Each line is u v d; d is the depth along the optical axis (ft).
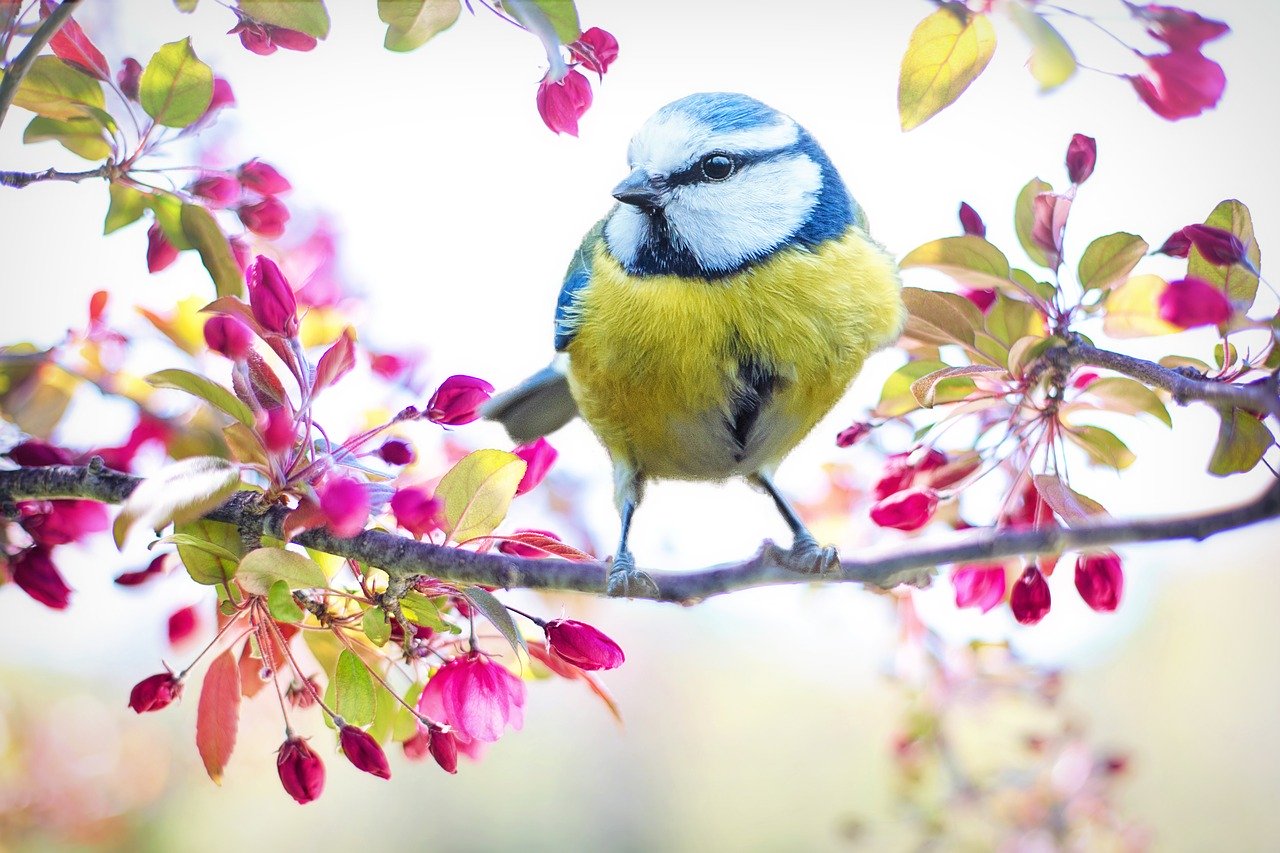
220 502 6.63
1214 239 6.70
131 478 6.71
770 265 6.82
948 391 6.77
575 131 6.74
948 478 6.78
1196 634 11.73
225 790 9.38
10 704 7.27
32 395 6.75
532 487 6.77
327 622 6.70
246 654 6.72
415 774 11.84
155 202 6.74
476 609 6.68
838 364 6.83
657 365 6.82
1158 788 11.26
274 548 6.64
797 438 6.87
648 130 6.84
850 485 6.93
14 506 6.73
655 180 6.83
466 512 6.68
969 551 6.71
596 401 6.86
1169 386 6.72
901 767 6.98
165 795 7.39
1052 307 6.73
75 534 6.73
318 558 6.70
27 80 6.71
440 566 6.68
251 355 6.68
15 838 7.26
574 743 12.04
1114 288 6.73
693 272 6.82
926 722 6.97
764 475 6.89
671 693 11.82
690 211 6.83
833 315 6.82
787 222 6.83
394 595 6.68
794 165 6.84
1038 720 6.98
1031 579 6.77
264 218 6.76
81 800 7.29
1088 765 6.98
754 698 11.64
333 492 6.64
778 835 11.10
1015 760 6.98
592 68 6.73
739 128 6.84
